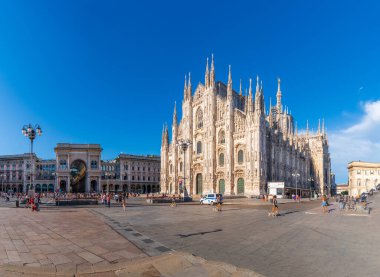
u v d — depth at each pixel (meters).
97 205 52.34
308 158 138.50
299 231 21.64
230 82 93.12
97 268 12.14
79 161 129.12
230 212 37.81
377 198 83.38
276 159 99.31
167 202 60.69
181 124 111.25
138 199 82.06
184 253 14.38
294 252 15.01
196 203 60.22
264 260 13.52
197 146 102.75
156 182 163.25
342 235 19.95
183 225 24.77
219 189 92.94
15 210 40.50
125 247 15.87
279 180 98.94
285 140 109.38
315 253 14.81
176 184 109.50
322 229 22.66
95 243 16.88
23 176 151.25
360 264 12.88
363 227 23.86
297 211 40.25
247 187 84.44
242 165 87.62
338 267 12.45
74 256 13.98
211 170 93.88
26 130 49.75
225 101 94.00
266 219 29.58
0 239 18.03
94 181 130.25
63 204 51.03
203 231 21.48
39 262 12.95
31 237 18.70
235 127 91.25
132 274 11.62
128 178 153.12
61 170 124.44
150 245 16.44
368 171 157.50
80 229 22.20
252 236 19.44
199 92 104.38
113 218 30.28
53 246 16.06
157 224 25.38
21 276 11.31
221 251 15.18
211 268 12.28
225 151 91.56
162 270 12.10
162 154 118.69
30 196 47.75
